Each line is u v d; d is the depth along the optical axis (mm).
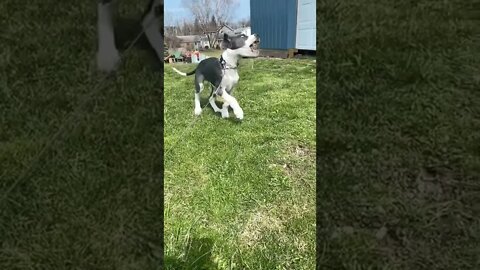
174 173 2635
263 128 3070
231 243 2152
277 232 2207
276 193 2457
